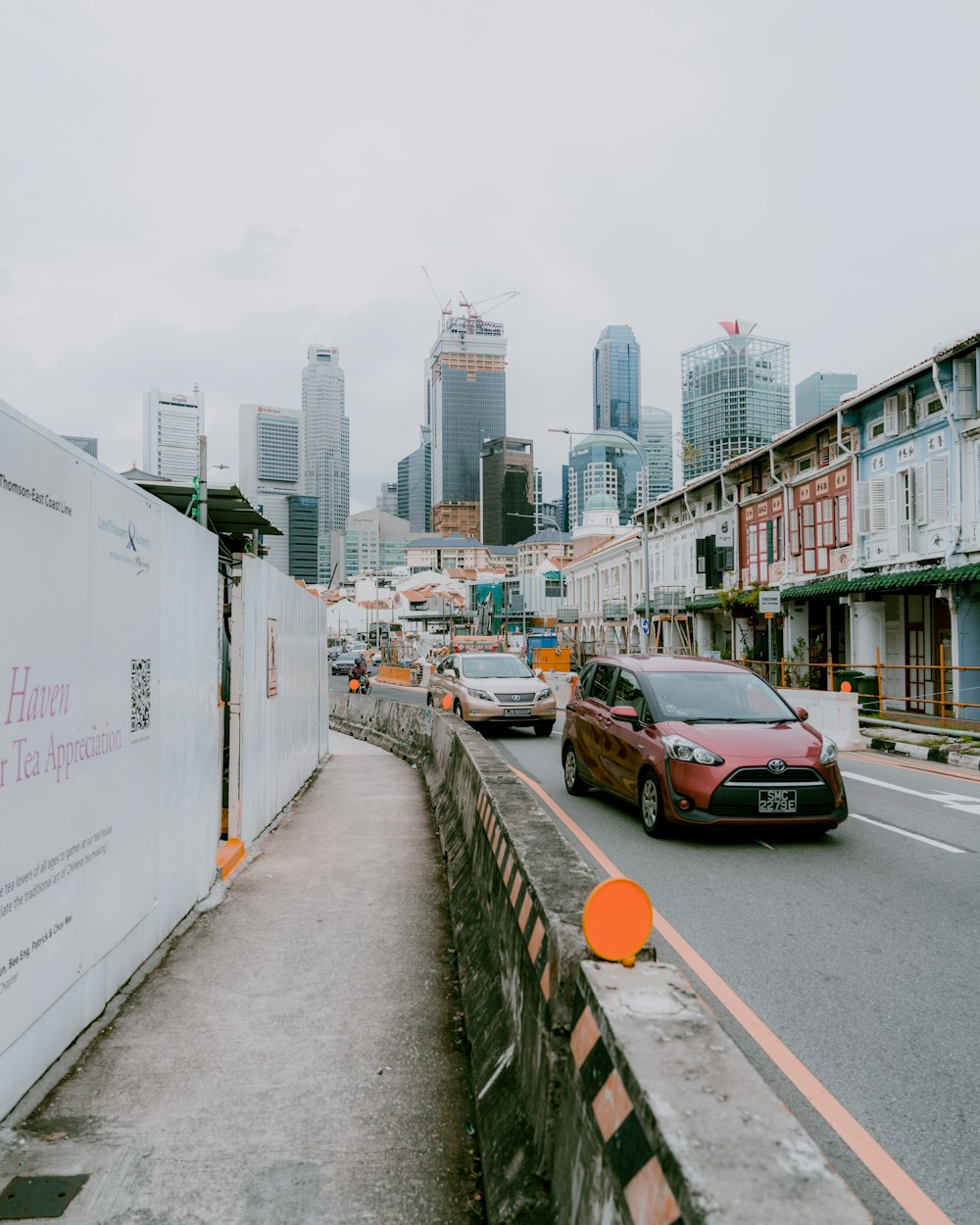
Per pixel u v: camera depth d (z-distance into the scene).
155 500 4.64
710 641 37.19
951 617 21.03
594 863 6.86
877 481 23.02
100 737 3.83
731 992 4.29
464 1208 2.57
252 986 4.37
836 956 4.80
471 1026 3.65
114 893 4.06
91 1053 3.58
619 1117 1.67
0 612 2.86
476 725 18.58
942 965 4.66
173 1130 2.99
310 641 11.89
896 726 16.81
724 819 7.20
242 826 7.20
